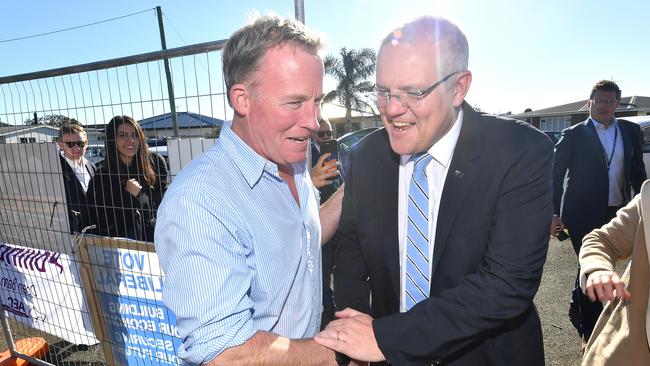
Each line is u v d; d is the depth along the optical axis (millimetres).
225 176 1042
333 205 1712
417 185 1307
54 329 2746
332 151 2521
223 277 933
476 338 1153
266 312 1110
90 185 2646
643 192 1276
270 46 1004
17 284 2885
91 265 2439
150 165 2666
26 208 2639
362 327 1127
